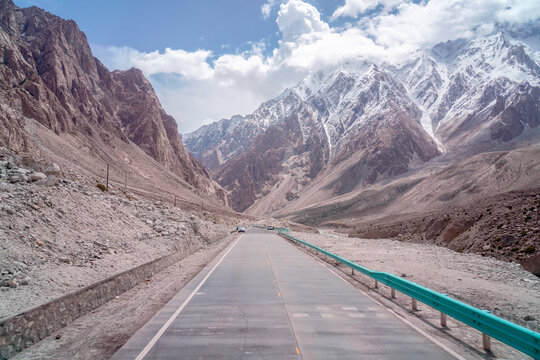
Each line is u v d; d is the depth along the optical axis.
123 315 8.81
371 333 7.60
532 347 5.53
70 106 119.44
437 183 160.62
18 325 6.51
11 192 13.67
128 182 94.44
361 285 13.27
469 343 7.15
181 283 13.12
